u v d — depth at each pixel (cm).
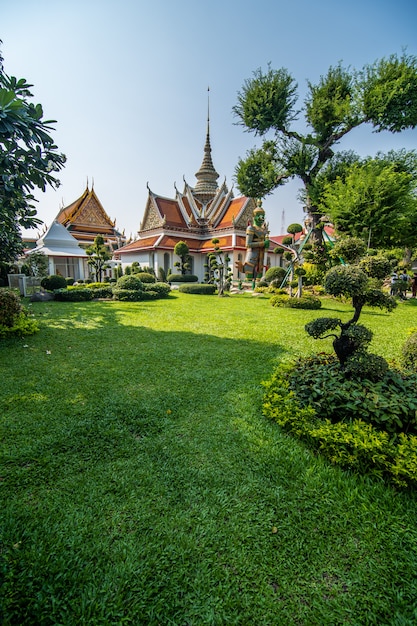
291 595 158
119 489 227
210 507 212
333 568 173
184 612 150
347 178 1744
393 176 1620
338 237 1847
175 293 1822
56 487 229
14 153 331
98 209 3397
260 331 778
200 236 2753
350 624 146
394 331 786
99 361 523
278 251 2033
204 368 494
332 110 1812
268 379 423
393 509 211
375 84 1705
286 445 282
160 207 2734
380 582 165
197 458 264
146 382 432
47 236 2372
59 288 1612
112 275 2936
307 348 618
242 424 319
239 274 2406
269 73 1908
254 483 235
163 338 696
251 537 190
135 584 161
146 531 193
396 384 319
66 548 181
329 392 308
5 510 206
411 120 1672
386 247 1962
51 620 145
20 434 296
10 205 390
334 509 212
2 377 442
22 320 720
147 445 282
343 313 1081
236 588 161
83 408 350
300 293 1316
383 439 251
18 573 165
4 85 322
